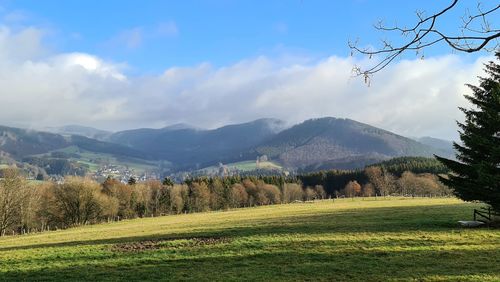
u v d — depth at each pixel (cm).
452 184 3675
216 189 15438
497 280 1866
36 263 2758
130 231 5138
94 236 4644
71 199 9381
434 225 3838
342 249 2788
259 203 16362
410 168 18762
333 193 19850
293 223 4688
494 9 549
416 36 580
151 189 14238
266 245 3084
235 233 3941
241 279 2070
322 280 1998
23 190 7900
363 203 9606
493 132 3534
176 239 3734
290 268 2284
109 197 11000
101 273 2347
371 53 601
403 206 7312
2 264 2767
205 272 2272
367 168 19250
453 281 1881
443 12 561
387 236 3259
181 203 14112
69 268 2527
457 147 3681
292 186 18262
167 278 2156
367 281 1944
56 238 4762
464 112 3706
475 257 2375
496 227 3519
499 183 3306
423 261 2325
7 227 7631
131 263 2609
